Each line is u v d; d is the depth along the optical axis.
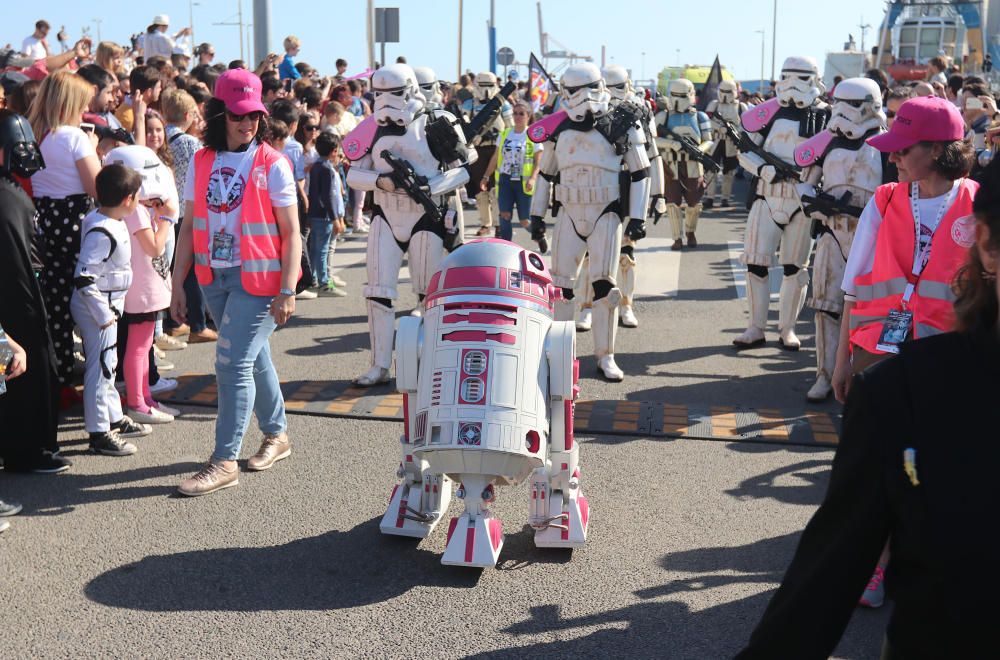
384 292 6.99
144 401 6.25
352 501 5.08
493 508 5.04
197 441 5.96
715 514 4.95
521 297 4.21
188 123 8.06
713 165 11.45
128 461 5.60
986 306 1.56
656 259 12.83
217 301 5.23
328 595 4.11
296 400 6.74
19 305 5.16
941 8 30.67
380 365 7.11
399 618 3.92
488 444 4.01
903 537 1.59
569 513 4.48
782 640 1.70
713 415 6.52
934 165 3.65
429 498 4.59
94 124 7.29
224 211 5.04
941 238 3.62
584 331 8.94
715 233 15.19
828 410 6.74
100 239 5.44
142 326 6.10
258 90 5.06
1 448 5.30
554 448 4.41
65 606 3.97
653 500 5.12
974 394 1.53
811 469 5.59
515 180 12.62
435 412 4.09
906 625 1.61
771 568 4.37
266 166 5.04
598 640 3.76
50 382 5.35
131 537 4.62
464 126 7.13
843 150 6.71
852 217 6.61
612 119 7.06
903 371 1.60
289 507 4.99
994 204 1.54
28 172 5.13
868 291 3.86
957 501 1.51
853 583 1.66
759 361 8.05
